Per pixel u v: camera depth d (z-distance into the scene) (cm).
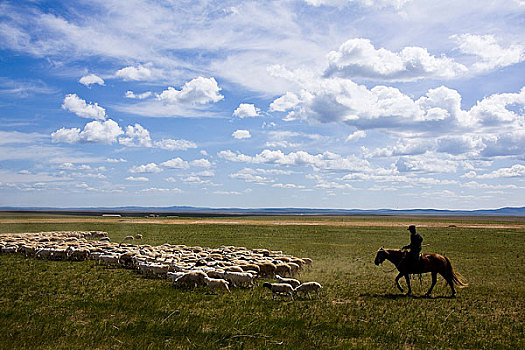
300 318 1512
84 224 8431
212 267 2264
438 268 1988
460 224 10094
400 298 1916
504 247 4444
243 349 1204
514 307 1800
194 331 1330
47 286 1936
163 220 10712
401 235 6109
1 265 2542
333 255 3659
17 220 10462
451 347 1267
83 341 1212
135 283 2073
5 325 1329
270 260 2631
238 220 11481
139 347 1185
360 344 1258
